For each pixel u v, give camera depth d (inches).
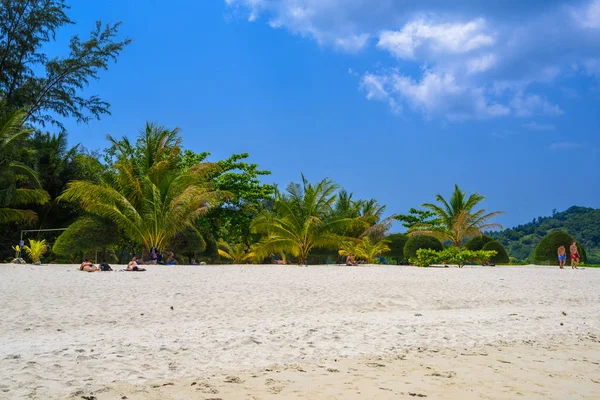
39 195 1047.0
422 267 1047.0
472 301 446.9
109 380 179.3
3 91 1189.7
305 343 252.2
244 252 1667.1
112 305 362.3
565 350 253.0
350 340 262.7
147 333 269.7
